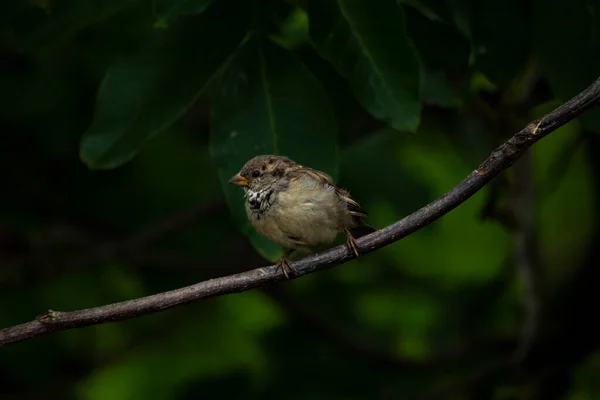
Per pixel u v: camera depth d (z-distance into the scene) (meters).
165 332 13.51
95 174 12.22
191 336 13.59
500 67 8.43
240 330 13.65
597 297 12.04
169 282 13.06
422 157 13.49
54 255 12.59
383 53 7.20
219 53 7.64
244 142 7.57
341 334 12.90
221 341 13.61
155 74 7.59
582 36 8.09
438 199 6.75
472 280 13.79
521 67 8.44
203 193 12.60
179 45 7.62
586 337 12.09
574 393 13.11
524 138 6.39
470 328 13.51
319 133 7.59
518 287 13.70
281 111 7.60
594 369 13.10
